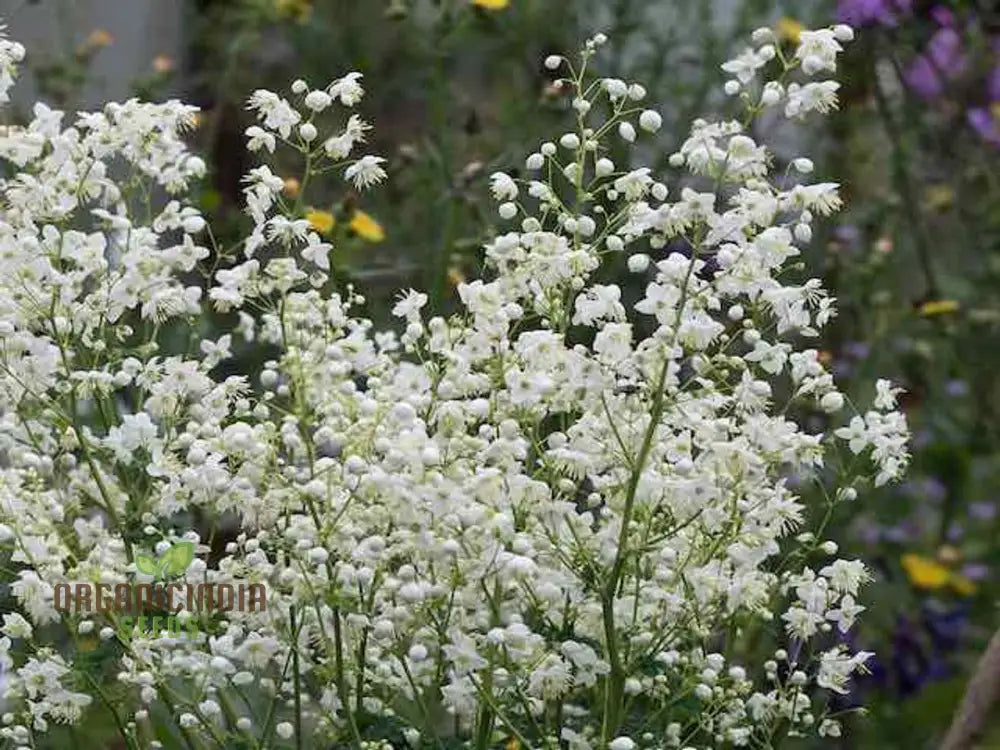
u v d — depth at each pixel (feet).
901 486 7.30
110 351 4.80
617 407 4.51
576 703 5.02
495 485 4.39
